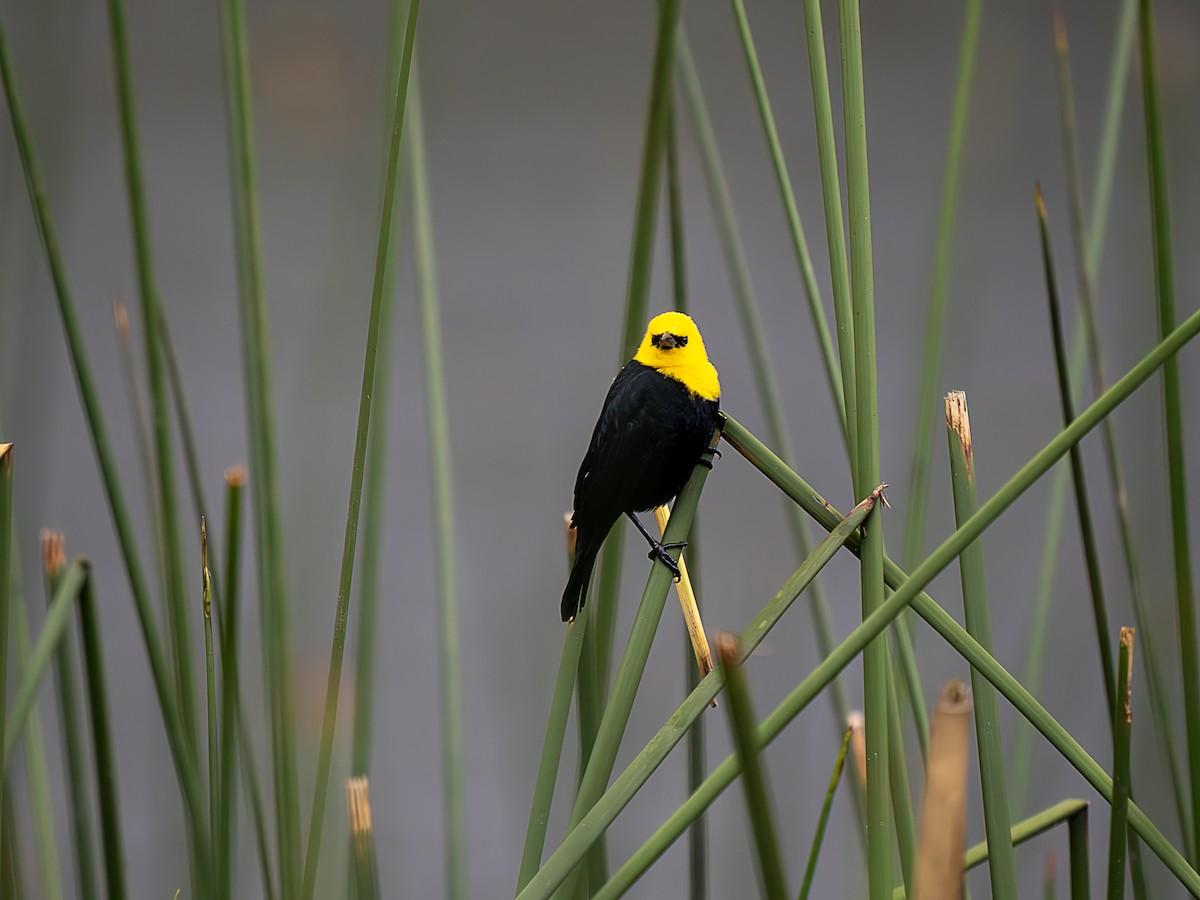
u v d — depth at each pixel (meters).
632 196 18.48
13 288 11.56
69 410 14.27
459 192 18.23
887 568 11.16
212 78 19.12
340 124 13.04
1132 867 11.25
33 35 11.68
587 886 11.23
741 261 11.38
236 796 11.31
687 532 11.24
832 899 11.69
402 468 14.80
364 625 11.33
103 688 11.23
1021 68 14.84
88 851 11.29
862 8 19.14
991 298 14.38
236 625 11.23
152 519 11.37
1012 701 11.14
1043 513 11.88
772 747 11.66
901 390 15.09
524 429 14.36
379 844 11.78
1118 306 12.03
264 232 14.48
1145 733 11.45
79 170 17.78
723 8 18.58
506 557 12.31
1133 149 11.88
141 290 11.29
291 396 11.70
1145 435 11.56
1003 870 11.16
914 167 17.62
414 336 15.64
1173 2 11.71
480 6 19.06
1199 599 11.54
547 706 11.68
